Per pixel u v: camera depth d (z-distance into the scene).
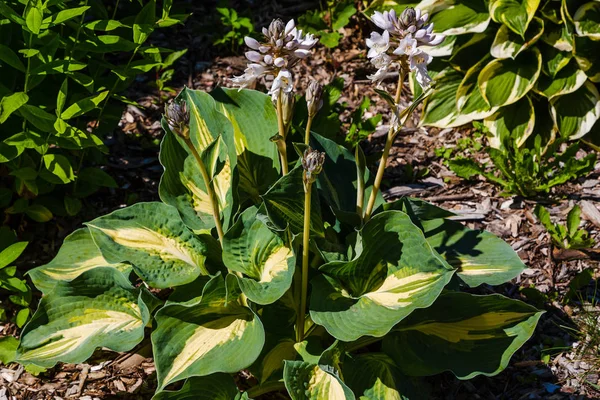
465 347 2.67
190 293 2.81
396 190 4.02
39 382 2.99
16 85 3.38
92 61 3.51
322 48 5.14
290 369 2.51
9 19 2.99
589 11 4.03
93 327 2.78
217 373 2.59
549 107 4.15
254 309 2.65
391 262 2.61
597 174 4.08
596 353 3.05
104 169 4.08
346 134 4.34
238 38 5.11
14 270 3.09
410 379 2.71
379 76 2.41
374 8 4.50
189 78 4.87
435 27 4.19
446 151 4.27
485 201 3.93
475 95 4.29
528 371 3.02
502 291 3.40
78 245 3.13
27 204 3.43
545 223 3.61
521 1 4.04
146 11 3.33
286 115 2.59
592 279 3.43
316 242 2.73
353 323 2.46
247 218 2.68
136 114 4.52
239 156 3.03
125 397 2.92
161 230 2.90
